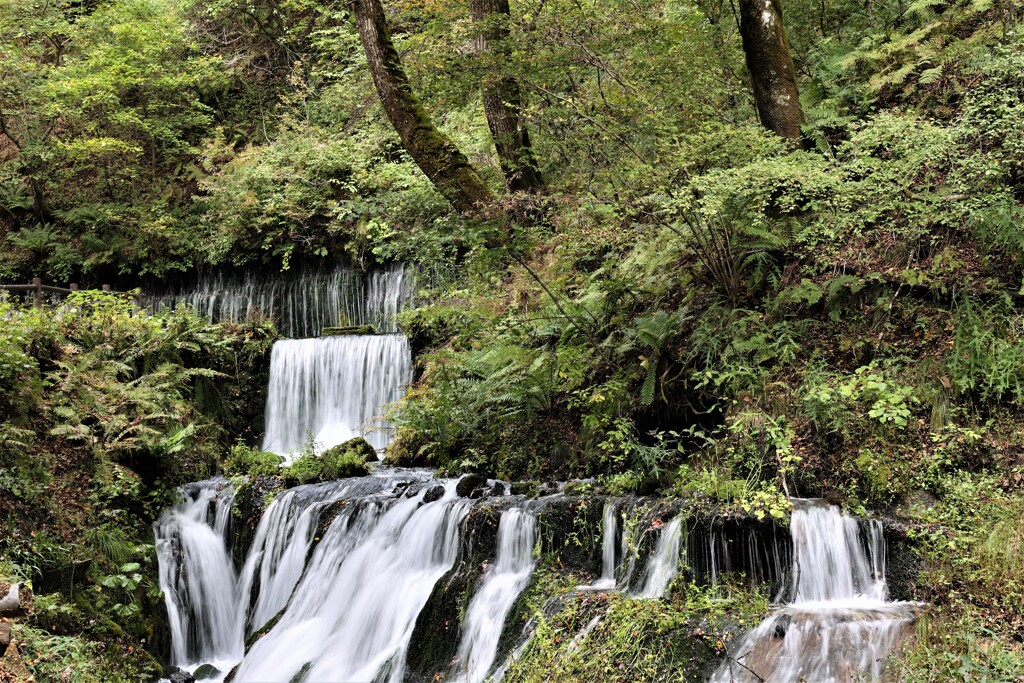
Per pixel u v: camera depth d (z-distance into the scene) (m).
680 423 8.47
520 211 10.97
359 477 10.12
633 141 11.28
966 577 5.67
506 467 9.61
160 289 19.25
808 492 6.91
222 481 10.27
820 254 8.46
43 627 7.17
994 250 7.57
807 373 7.69
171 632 8.70
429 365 11.75
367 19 11.64
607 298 9.53
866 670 5.17
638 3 11.87
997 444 6.50
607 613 6.21
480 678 6.57
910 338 7.56
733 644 5.63
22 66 19.80
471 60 11.58
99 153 20.17
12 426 8.80
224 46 23.69
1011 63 8.40
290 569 8.94
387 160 18.44
